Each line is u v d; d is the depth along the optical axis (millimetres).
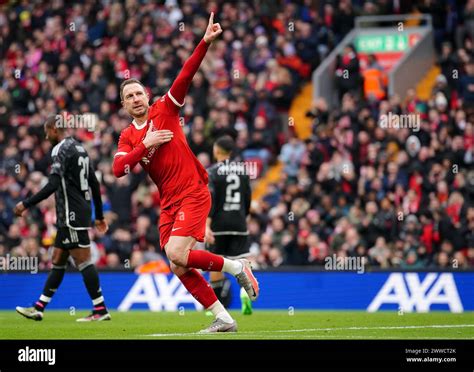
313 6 33438
